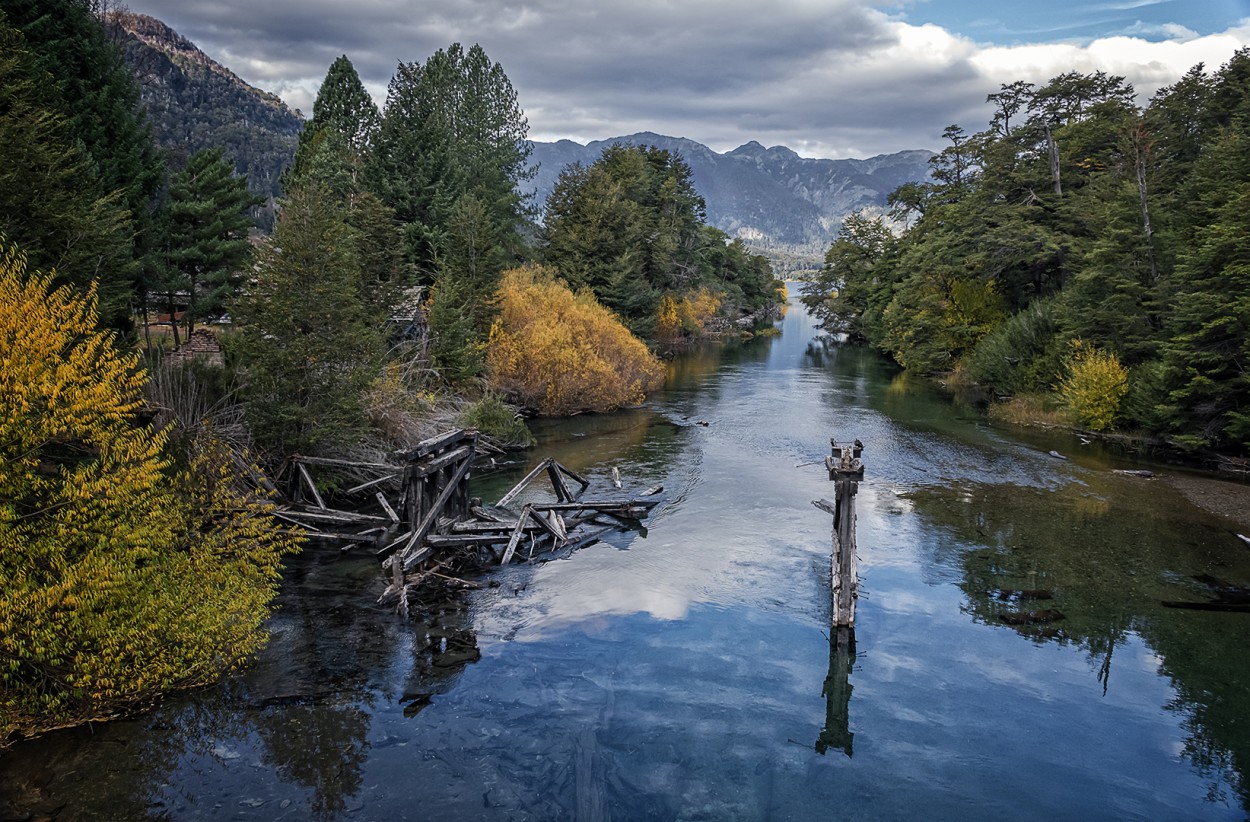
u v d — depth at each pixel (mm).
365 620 13172
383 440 22547
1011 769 9578
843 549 13562
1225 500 21625
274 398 18766
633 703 10859
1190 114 41812
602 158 70250
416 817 8180
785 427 32531
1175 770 9633
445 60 55469
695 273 81312
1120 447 28734
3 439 8914
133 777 8594
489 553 16797
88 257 17875
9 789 8266
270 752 9234
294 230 19062
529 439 28469
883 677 11859
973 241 45969
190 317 35969
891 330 58438
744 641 12977
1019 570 16391
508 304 37500
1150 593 15172
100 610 9453
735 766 9453
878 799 8906
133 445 9961
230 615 10961
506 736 9875
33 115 18688
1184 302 26062
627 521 19484
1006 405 36219
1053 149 46188
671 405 38625
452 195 43031
